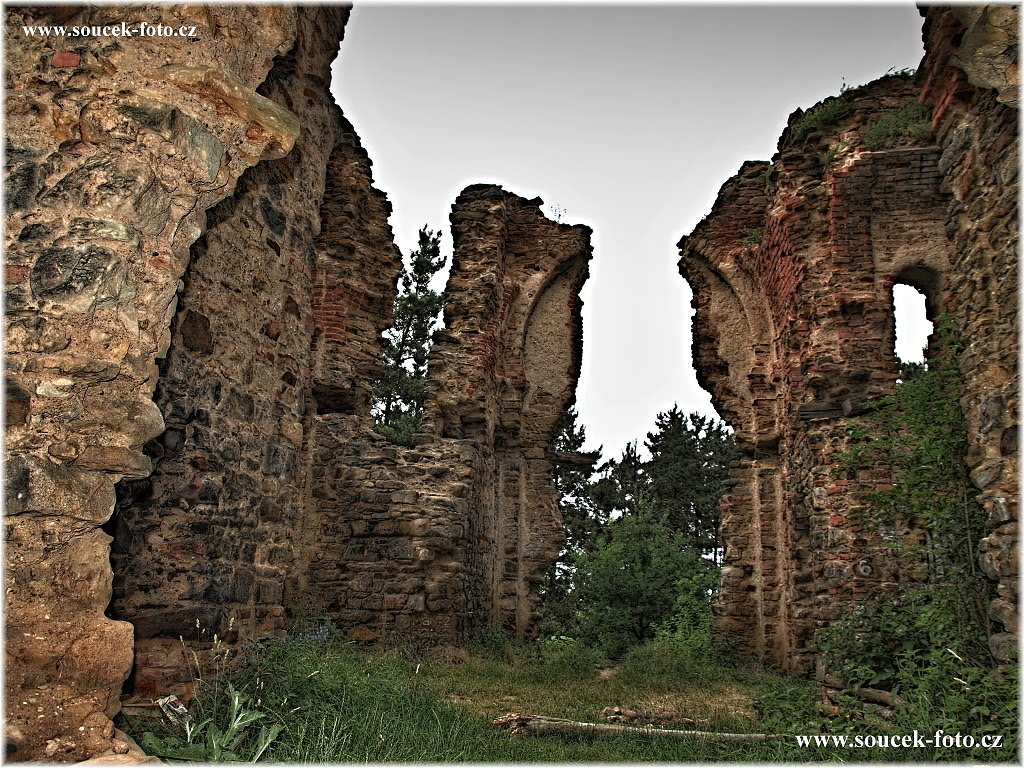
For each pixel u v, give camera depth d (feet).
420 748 15.84
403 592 36.01
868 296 38.42
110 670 10.84
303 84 27.50
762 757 17.74
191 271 19.54
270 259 23.57
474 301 48.32
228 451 20.42
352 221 41.83
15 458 10.65
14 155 11.82
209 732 13.08
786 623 43.60
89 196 11.76
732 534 47.80
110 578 11.38
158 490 18.29
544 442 52.85
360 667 22.52
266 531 22.04
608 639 55.57
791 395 41.63
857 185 39.65
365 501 37.50
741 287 50.88
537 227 55.52
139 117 12.26
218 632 19.03
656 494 107.04
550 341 54.95
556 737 20.12
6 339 11.07
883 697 20.17
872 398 36.99
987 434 19.08
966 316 20.88
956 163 21.85
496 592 48.01
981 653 18.19
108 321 11.62
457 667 32.19
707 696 30.04
